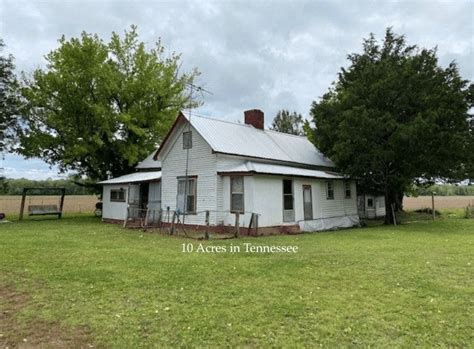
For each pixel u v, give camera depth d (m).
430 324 5.01
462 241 13.67
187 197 19.55
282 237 15.73
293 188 19.47
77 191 70.94
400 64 22.27
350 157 22.38
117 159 30.73
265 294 6.48
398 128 19.61
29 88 27.56
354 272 8.21
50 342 4.58
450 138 19.06
